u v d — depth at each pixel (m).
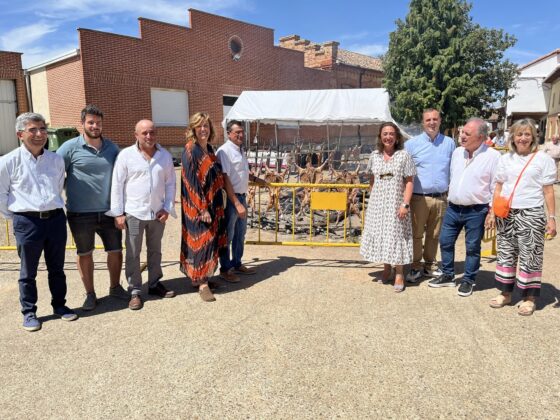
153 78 19.38
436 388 3.04
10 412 2.83
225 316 4.20
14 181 3.80
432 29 16.88
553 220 4.01
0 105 18.91
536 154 4.02
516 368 3.27
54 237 4.00
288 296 4.71
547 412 2.78
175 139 20.48
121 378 3.18
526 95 27.78
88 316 4.23
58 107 18.66
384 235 4.72
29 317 3.96
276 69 24.58
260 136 23.81
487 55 17.47
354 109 13.88
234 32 22.38
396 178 4.64
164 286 4.80
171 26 19.78
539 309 4.31
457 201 4.57
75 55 17.22
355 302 4.53
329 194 5.84
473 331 3.86
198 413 2.80
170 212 4.56
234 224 5.14
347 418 2.74
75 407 2.87
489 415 2.76
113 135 18.23
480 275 5.39
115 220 4.37
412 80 17.12
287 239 7.94
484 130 4.37
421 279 5.22
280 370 3.26
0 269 5.75
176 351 3.55
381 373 3.21
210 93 21.72
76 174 4.17
